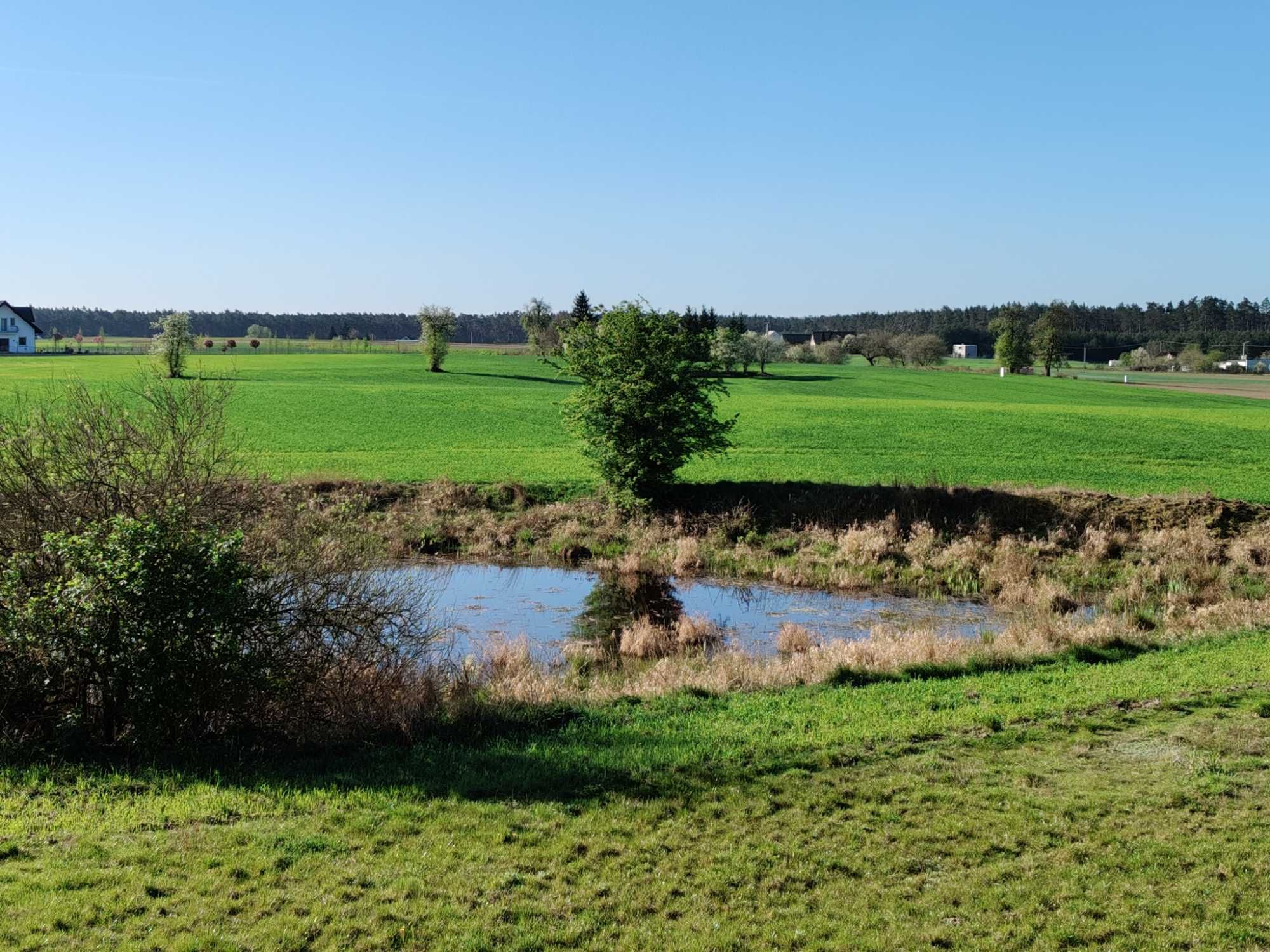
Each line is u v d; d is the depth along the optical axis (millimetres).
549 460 40094
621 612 23422
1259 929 7949
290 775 11109
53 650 11195
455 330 100125
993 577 25984
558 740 12617
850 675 16125
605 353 32094
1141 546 27969
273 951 7316
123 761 11508
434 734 12820
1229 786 10836
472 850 9180
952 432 51562
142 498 13094
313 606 13133
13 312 122000
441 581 26219
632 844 9445
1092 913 8234
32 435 13500
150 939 7352
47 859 8617
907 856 9289
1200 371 160125
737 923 8047
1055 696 14406
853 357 176875
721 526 30453
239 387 68875
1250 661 16234
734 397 75062
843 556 27719
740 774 11266
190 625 11414
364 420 52594
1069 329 177125
